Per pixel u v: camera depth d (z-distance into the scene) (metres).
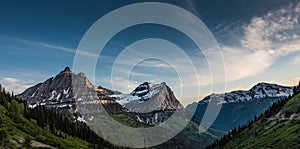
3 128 191.50
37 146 186.25
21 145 175.25
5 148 157.75
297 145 197.38
